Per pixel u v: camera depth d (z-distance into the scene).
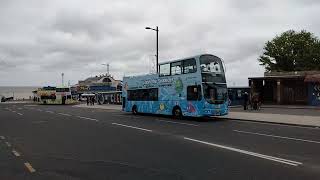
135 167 10.04
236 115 30.58
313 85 42.66
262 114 30.70
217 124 23.83
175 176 8.90
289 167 9.71
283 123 23.45
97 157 11.71
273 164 10.13
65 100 80.69
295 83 46.69
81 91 115.12
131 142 15.20
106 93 78.12
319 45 79.81
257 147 13.32
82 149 13.48
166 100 30.92
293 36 81.56
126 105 37.59
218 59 27.84
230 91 48.47
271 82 50.12
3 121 29.08
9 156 12.20
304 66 79.00
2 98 120.25
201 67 26.94
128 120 28.41
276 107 40.62
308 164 10.07
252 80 49.06
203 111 26.66
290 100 47.16
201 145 14.02
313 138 15.95
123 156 11.84
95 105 69.56
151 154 12.14
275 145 13.78
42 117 33.88
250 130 19.69
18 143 15.49
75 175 9.18
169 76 30.53
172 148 13.39
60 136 17.81
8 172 9.63
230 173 9.12
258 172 9.18
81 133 19.08
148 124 24.25
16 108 58.62
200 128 21.05
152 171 9.50
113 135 17.89
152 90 33.00
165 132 18.95
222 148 13.18
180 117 29.16
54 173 9.45
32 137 17.62
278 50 82.06
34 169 9.98
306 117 26.73
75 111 45.88
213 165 10.16
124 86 38.22
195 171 9.42
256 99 37.69
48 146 14.43
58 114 38.94
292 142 14.62
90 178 8.84
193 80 27.56
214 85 27.22
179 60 29.28
